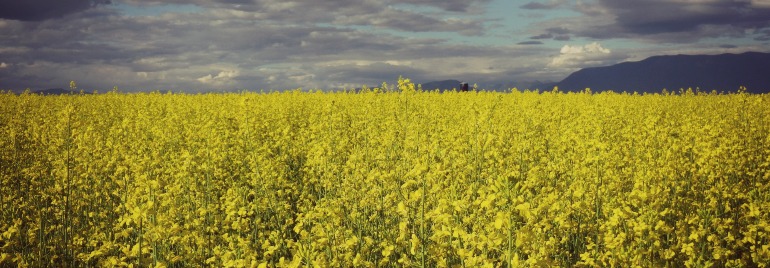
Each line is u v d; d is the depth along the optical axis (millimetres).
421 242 7477
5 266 8867
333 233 7961
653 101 31344
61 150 13727
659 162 11945
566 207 9578
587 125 17625
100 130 19750
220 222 9398
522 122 19891
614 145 15031
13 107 25109
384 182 10148
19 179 13812
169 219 8531
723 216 10805
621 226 8602
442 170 8859
